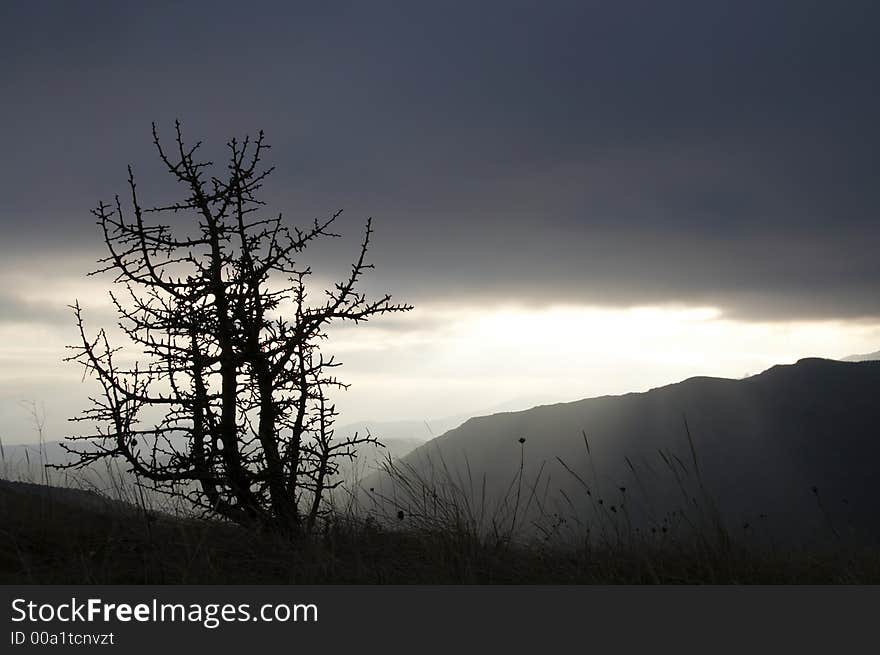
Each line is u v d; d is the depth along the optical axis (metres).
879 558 7.45
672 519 7.73
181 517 8.62
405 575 6.98
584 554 7.53
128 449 8.42
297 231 9.16
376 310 9.07
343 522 8.21
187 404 8.63
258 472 8.80
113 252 8.84
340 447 9.30
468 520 7.86
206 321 8.84
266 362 8.83
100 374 8.41
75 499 9.21
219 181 9.11
